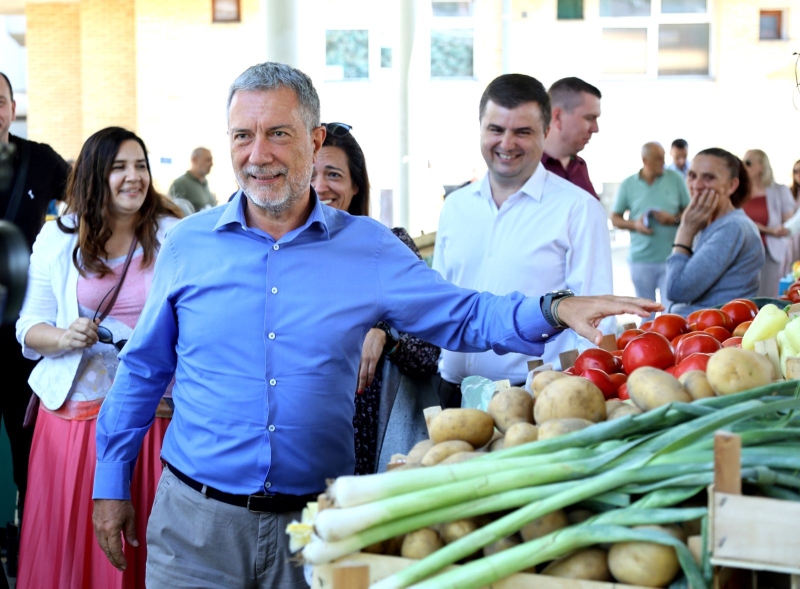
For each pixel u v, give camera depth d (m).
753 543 1.37
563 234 3.14
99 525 2.49
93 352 3.22
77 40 16.02
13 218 4.06
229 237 2.30
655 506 1.49
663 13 14.73
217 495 2.25
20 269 2.10
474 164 14.87
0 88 4.02
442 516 1.53
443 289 2.36
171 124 14.91
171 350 2.43
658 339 2.23
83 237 3.24
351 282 2.30
